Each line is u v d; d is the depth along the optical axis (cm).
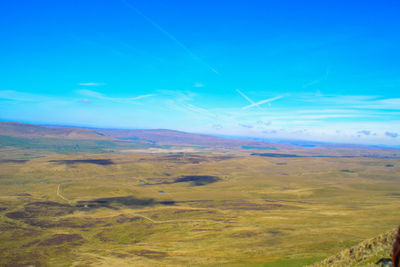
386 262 2030
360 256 2412
